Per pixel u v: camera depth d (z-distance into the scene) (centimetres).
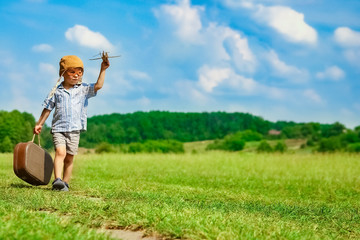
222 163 1777
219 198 673
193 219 388
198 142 10806
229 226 378
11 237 297
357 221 511
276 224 407
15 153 623
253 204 593
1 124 4962
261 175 1273
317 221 489
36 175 632
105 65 653
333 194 853
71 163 673
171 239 346
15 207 416
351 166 1639
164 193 673
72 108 650
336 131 9375
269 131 11294
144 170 1311
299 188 957
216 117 11306
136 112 10662
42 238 303
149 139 10131
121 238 343
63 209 437
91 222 386
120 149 8694
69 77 650
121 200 529
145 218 390
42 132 1620
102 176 1069
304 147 9206
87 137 9069
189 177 1121
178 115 11206
